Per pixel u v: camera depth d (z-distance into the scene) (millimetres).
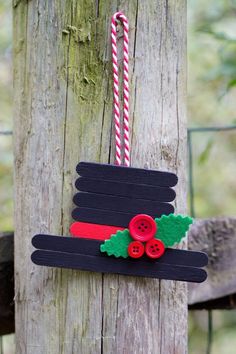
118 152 586
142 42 592
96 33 586
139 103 593
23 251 608
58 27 590
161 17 598
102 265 582
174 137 607
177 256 585
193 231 755
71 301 594
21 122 607
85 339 595
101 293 592
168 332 608
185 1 612
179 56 608
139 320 598
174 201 608
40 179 597
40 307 601
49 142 594
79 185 577
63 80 590
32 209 600
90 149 590
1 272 684
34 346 604
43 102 595
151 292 599
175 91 607
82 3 586
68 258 581
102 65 587
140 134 594
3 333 717
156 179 577
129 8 588
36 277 601
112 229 578
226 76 1084
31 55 598
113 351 595
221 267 771
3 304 690
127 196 577
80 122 590
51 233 595
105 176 577
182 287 613
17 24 609
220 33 996
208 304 812
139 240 574
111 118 588
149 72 596
